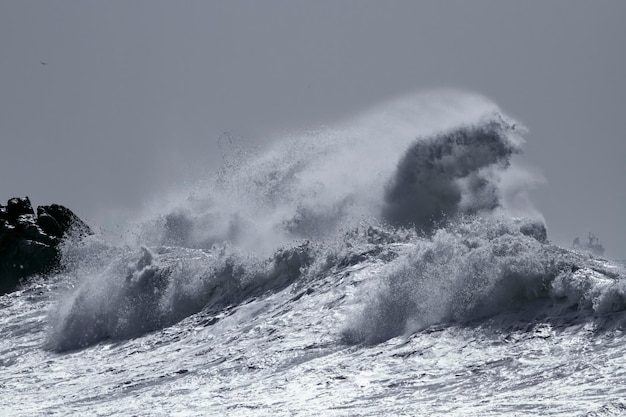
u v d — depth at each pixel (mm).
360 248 80812
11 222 151500
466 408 42188
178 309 85625
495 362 49719
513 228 67875
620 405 38375
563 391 42250
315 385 52531
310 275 79562
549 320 52969
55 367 78312
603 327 49625
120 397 58969
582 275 54531
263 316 74625
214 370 61844
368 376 52406
